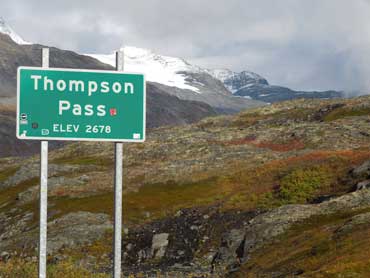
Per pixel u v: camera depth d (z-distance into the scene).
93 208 78.25
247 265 49.28
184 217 68.44
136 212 74.12
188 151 112.62
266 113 145.25
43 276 13.01
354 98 139.75
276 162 85.25
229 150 107.44
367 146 88.12
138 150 119.56
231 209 68.06
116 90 14.11
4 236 78.06
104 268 57.25
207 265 56.44
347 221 46.97
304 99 155.12
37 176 113.19
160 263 59.34
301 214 56.56
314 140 105.19
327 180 69.81
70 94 13.88
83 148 135.50
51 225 72.62
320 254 41.38
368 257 34.09
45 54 13.80
